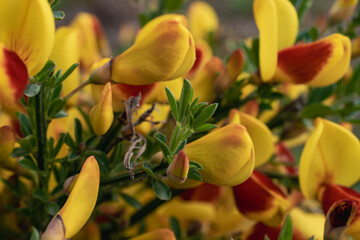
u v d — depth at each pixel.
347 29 0.27
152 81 0.21
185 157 0.20
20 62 0.20
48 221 0.23
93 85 0.23
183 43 0.21
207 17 0.40
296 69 0.24
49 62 0.20
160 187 0.21
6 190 0.24
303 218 0.28
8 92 0.19
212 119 0.25
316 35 0.27
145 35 0.22
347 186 0.25
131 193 0.28
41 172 0.22
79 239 0.26
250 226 0.26
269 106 0.25
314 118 0.26
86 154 0.22
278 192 0.24
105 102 0.21
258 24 0.24
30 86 0.20
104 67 0.21
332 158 0.24
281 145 0.29
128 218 0.27
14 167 0.23
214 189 0.27
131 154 0.21
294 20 0.25
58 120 0.25
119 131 0.22
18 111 0.23
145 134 0.23
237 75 0.24
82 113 0.24
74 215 0.20
